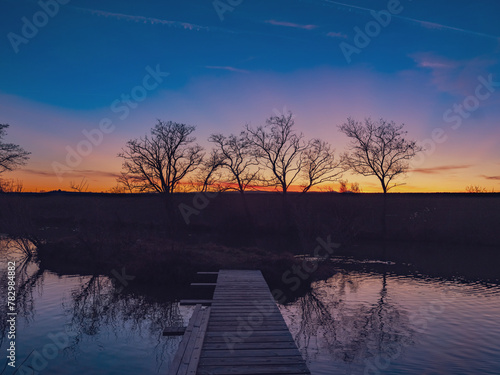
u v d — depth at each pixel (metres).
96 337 11.53
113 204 42.56
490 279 20.05
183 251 21.17
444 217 37.75
